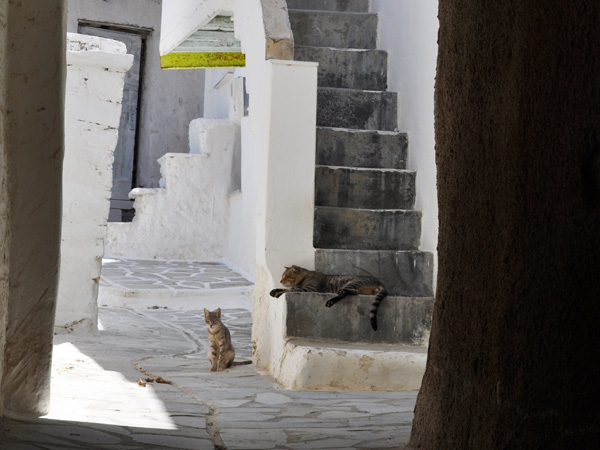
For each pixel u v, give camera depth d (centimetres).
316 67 1046
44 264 564
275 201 1039
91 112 1248
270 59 1041
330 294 977
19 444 460
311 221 1046
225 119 2591
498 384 435
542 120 422
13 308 561
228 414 715
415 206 1131
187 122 2870
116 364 983
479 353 456
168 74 2845
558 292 411
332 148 1152
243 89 2441
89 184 1252
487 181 458
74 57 1220
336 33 1318
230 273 2266
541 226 419
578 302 409
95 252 1263
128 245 2444
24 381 575
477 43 474
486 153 461
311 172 1048
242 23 1245
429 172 1084
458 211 492
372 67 1280
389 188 1127
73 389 753
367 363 887
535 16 427
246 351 1282
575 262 410
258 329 1097
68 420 584
